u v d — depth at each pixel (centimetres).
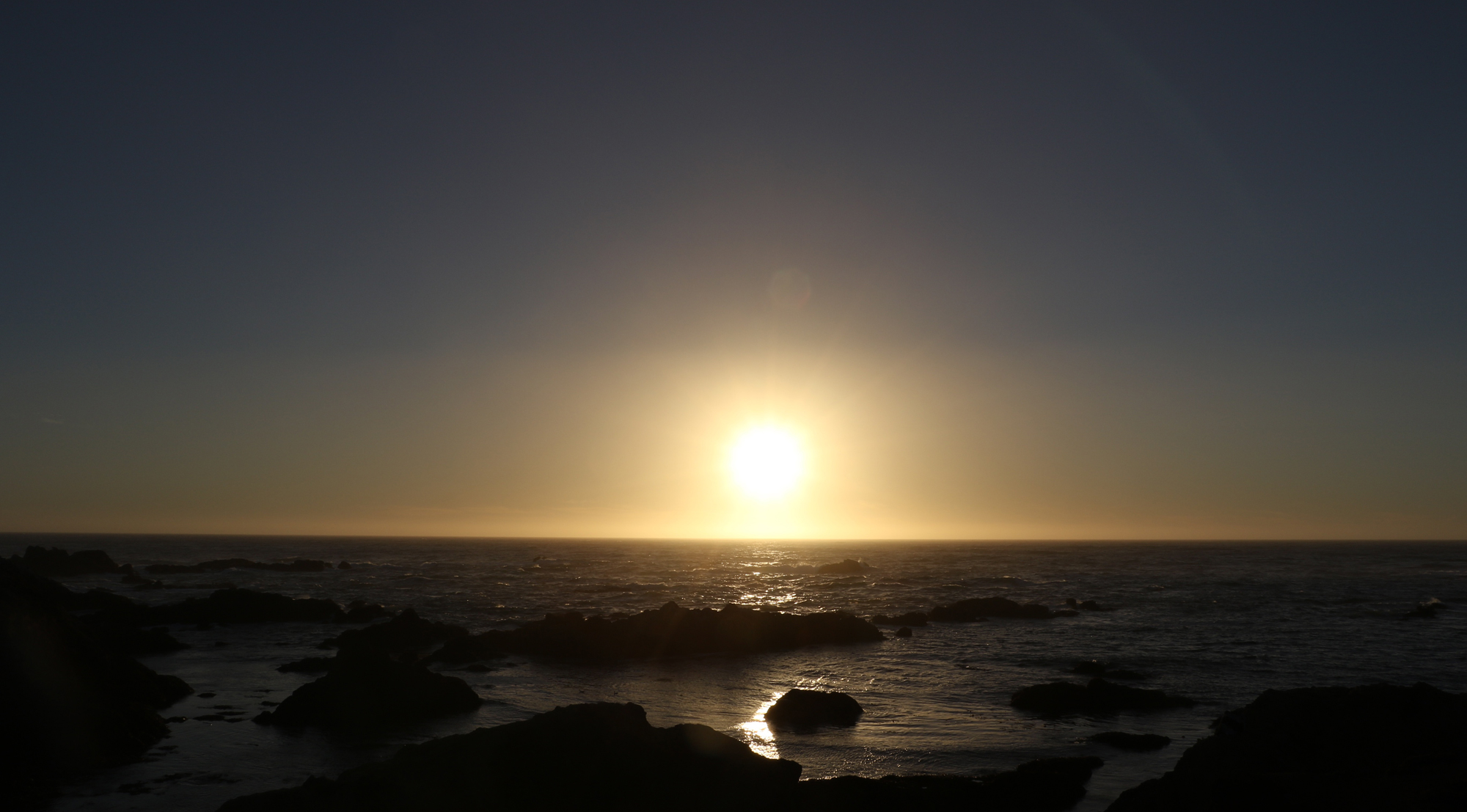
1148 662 3297
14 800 1523
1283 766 1309
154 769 1742
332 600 5650
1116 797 1574
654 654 3541
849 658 3481
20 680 1819
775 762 1502
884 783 1547
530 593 6775
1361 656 3453
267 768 1755
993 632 4428
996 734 2100
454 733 2088
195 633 4181
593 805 1366
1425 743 1355
